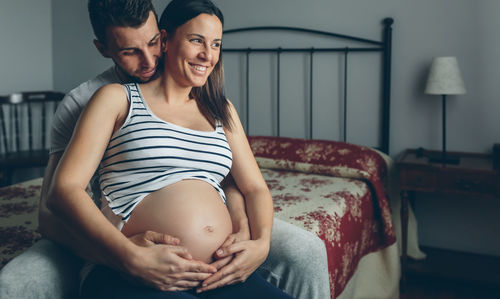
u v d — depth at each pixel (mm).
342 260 1749
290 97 2969
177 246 997
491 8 2461
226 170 1229
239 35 3051
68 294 1099
